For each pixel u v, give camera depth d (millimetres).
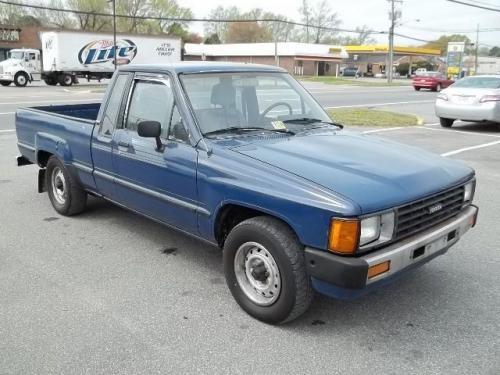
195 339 3549
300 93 5145
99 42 36281
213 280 4469
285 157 3779
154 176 4488
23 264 4777
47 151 6152
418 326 3758
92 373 3166
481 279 4531
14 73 32750
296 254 3447
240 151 3881
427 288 4355
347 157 3863
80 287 4312
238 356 3357
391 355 3391
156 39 39781
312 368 3244
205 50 76875
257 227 3590
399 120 15992
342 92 33312
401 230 3447
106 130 5113
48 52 35031
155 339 3541
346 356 3375
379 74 85000
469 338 3596
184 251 5109
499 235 5645
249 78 4777
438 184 3711
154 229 5730
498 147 11234
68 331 3623
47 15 70750
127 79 4961
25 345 3449
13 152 10078
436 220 3773
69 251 5098
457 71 51906
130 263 4816
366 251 3277
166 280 4461
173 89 4383
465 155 10266
